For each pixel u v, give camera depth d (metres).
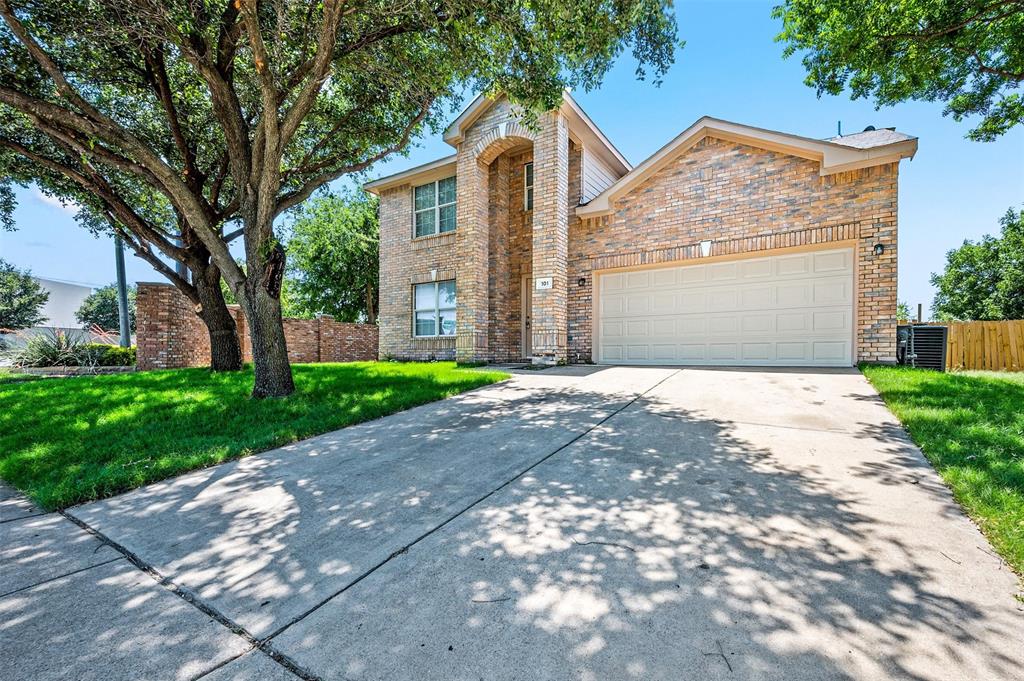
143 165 6.07
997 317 26.20
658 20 5.96
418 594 1.86
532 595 1.82
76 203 9.76
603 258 10.41
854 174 7.84
